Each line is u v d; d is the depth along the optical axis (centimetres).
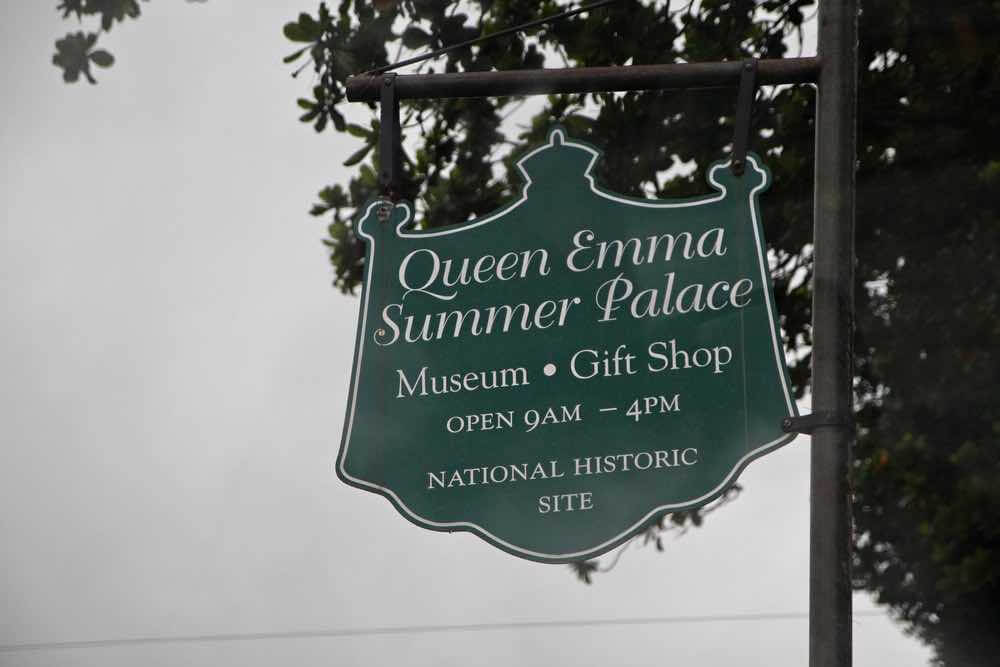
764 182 551
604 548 531
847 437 520
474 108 978
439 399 553
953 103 930
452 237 567
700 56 945
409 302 562
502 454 545
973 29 907
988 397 919
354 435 554
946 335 940
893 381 952
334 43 952
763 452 525
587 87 572
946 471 919
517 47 959
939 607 965
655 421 537
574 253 558
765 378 533
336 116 964
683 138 948
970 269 938
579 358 548
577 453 540
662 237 554
